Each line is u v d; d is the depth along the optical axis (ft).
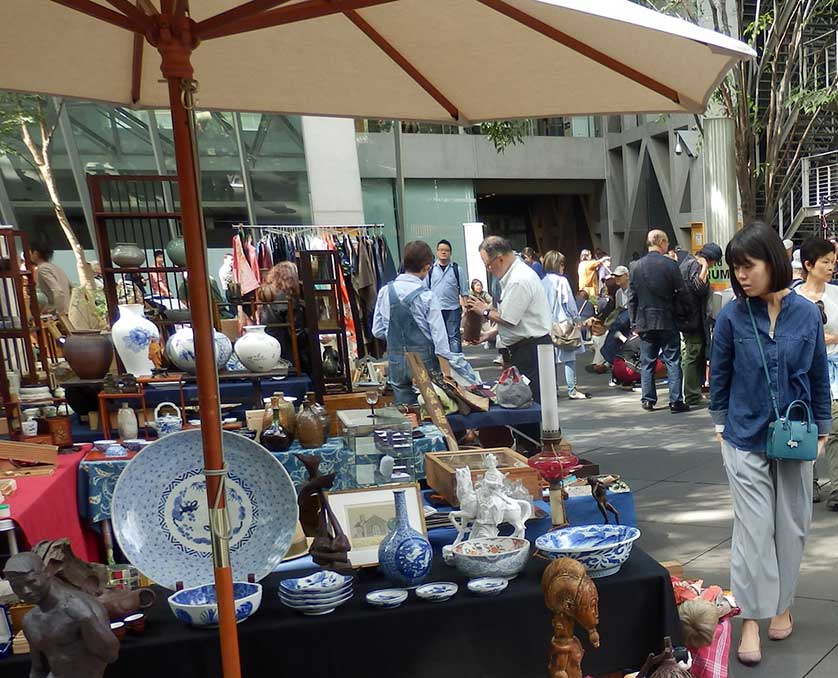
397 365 15.58
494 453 11.58
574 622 7.04
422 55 8.50
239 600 6.98
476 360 47.01
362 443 11.48
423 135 76.18
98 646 6.15
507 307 19.58
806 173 48.98
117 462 11.67
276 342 13.55
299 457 8.35
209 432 5.61
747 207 37.50
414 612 7.23
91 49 8.25
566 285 33.04
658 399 31.22
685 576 13.70
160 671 6.82
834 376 16.02
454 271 31.30
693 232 37.78
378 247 35.12
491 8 7.47
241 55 8.65
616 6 5.13
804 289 16.11
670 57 7.13
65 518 10.74
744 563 10.55
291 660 7.05
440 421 13.78
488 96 9.03
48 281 22.16
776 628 11.23
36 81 8.77
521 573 7.95
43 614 6.17
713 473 20.22
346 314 31.94
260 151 49.80
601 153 87.61
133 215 15.83
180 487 8.33
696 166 74.69
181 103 5.31
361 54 8.64
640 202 85.25
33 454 11.33
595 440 24.93
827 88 35.45
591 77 8.14
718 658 8.67
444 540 9.39
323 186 49.55
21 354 18.80
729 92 35.50
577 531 8.55
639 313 28.27
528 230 105.70
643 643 7.72
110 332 14.39
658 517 17.07
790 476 10.44
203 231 5.46
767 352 10.12
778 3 35.76
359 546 8.55
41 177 48.19
